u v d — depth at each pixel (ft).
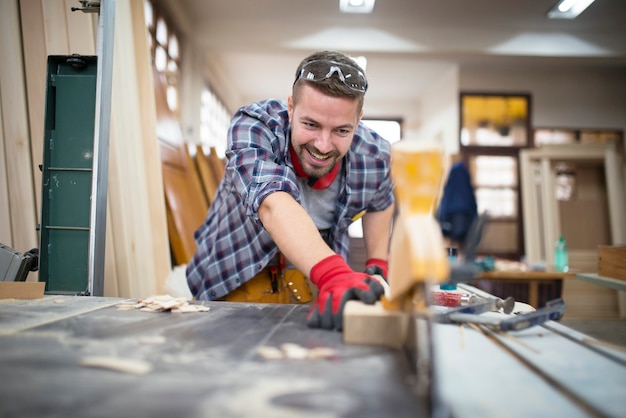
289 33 16.12
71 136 3.93
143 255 7.26
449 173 14.38
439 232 1.80
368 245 4.77
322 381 1.63
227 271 4.30
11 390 1.50
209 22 16.06
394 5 14.83
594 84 19.07
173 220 8.49
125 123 7.09
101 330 2.33
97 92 3.85
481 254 18.22
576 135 19.01
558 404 1.49
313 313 2.52
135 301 3.28
